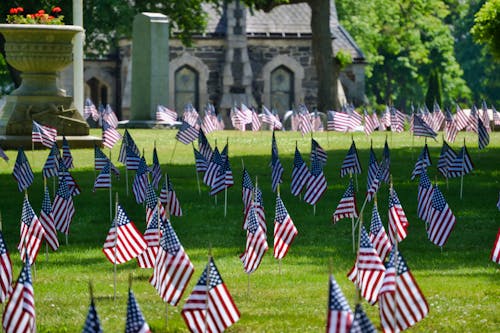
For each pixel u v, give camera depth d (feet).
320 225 154.81
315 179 161.27
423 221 157.38
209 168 174.09
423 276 117.60
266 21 535.60
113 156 254.27
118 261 109.40
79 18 327.47
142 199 164.35
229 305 84.23
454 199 181.06
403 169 225.15
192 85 523.29
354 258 129.49
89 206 171.12
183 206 171.22
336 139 311.47
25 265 82.17
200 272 119.65
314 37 447.01
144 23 380.58
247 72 522.88
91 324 69.41
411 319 83.82
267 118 317.63
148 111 380.78
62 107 275.80
